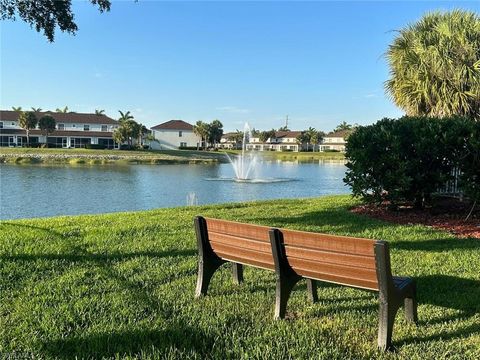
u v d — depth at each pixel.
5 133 80.69
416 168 9.33
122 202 20.31
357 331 3.71
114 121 91.50
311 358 3.17
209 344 3.45
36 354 3.26
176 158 64.12
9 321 3.83
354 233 7.65
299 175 37.22
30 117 78.25
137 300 4.35
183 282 4.98
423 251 6.33
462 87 11.90
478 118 11.98
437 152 8.89
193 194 22.55
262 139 131.50
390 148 9.36
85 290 4.63
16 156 57.12
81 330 3.65
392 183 9.42
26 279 4.98
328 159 80.06
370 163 9.59
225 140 133.75
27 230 7.91
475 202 8.77
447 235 7.39
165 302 4.33
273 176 35.81
